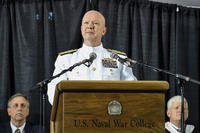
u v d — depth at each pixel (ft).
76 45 18.71
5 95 18.01
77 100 7.38
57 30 18.75
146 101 7.52
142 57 19.76
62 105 7.46
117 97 7.47
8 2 18.72
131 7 19.92
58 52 18.65
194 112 20.31
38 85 10.93
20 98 16.30
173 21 20.59
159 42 20.31
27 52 18.33
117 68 15.06
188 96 20.34
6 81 18.08
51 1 18.94
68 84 7.33
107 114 7.43
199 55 20.86
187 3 20.94
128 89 7.48
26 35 18.47
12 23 18.57
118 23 19.54
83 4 19.02
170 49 20.47
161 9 20.53
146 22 19.99
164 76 19.92
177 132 16.52
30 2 18.75
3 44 18.34
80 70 14.82
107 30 19.26
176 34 20.57
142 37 19.90
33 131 16.66
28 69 18.22
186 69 20.56
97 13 15.11
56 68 15.14
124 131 7.43
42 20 18.75
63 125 7.33
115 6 19.61
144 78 19.48
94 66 14.89
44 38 18.65
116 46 19.38
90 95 7.41
